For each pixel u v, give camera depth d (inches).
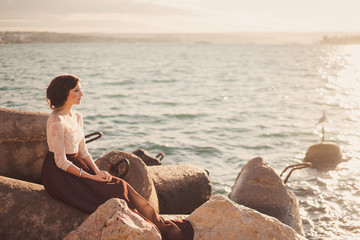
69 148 152.5
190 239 154.7
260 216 161.5
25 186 152.1
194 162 410.6
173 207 249.3
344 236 248.1
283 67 2330.2
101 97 765.3
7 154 187.3
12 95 266.2
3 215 142.5
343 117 673.6
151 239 137.1
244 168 269.3
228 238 157.0
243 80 1427.2
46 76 284.7
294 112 726.5
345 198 312.2
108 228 135.2
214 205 164.9
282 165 403.2
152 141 480.7
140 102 770.2
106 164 193.8
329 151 409.1
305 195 319.9
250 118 661.3
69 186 149.0
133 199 154.5
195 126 586.9
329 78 1565.0
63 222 148.3
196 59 3193.9
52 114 150.9
